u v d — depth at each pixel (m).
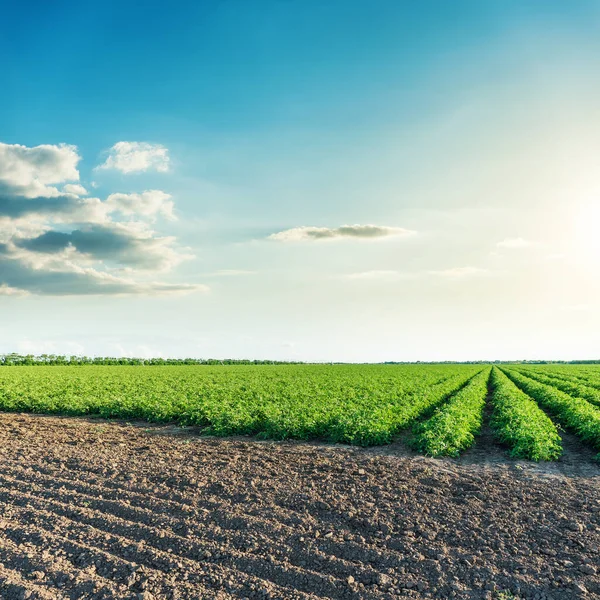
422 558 8.30
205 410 21.23
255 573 7.91
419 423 20.06
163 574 7.81
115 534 9.28
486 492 11.62
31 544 8.82
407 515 10.15
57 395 28.25
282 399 26.03
